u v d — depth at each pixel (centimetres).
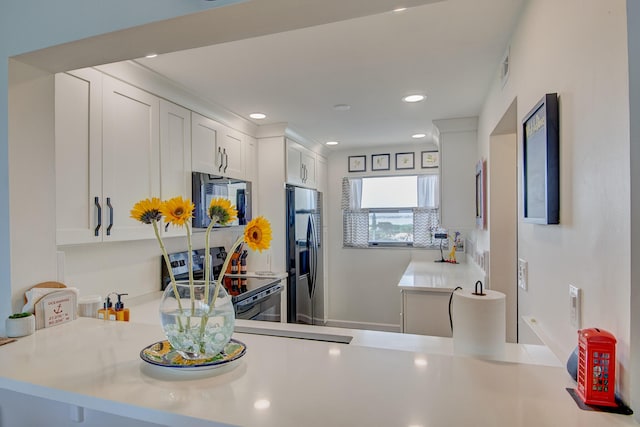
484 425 67
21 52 125
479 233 307
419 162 446
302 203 377
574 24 99
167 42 118
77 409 125
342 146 452
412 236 457
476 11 156
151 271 250
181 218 95
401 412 71
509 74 181
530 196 137
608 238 80
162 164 226
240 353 97
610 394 73
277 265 346
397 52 194
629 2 70
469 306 102
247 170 331
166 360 93
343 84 240
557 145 112
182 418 71
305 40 179
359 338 157
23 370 92
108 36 114
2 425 138
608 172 80
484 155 276
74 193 170
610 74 79
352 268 475
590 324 90
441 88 248
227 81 232
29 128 134
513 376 88
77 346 110
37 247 137
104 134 186
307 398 77
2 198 129
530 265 148
